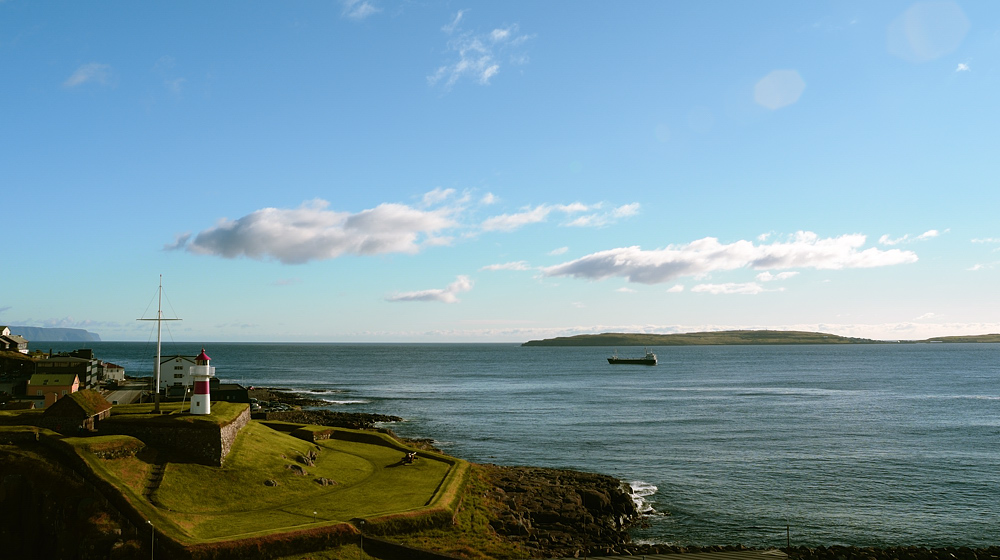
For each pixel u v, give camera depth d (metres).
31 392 109.50
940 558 54.81
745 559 50.75
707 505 71.50
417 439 108.25
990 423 127.81
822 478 83.06
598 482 76.56
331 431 90.06
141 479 53.44
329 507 54.59
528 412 146.00
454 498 60.34
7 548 47.69
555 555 51.09
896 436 113.25
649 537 61.81
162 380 140.25
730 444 105.75
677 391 198.12
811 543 60.12
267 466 62.34
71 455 53.12
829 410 149.00
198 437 59.94
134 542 44.09
